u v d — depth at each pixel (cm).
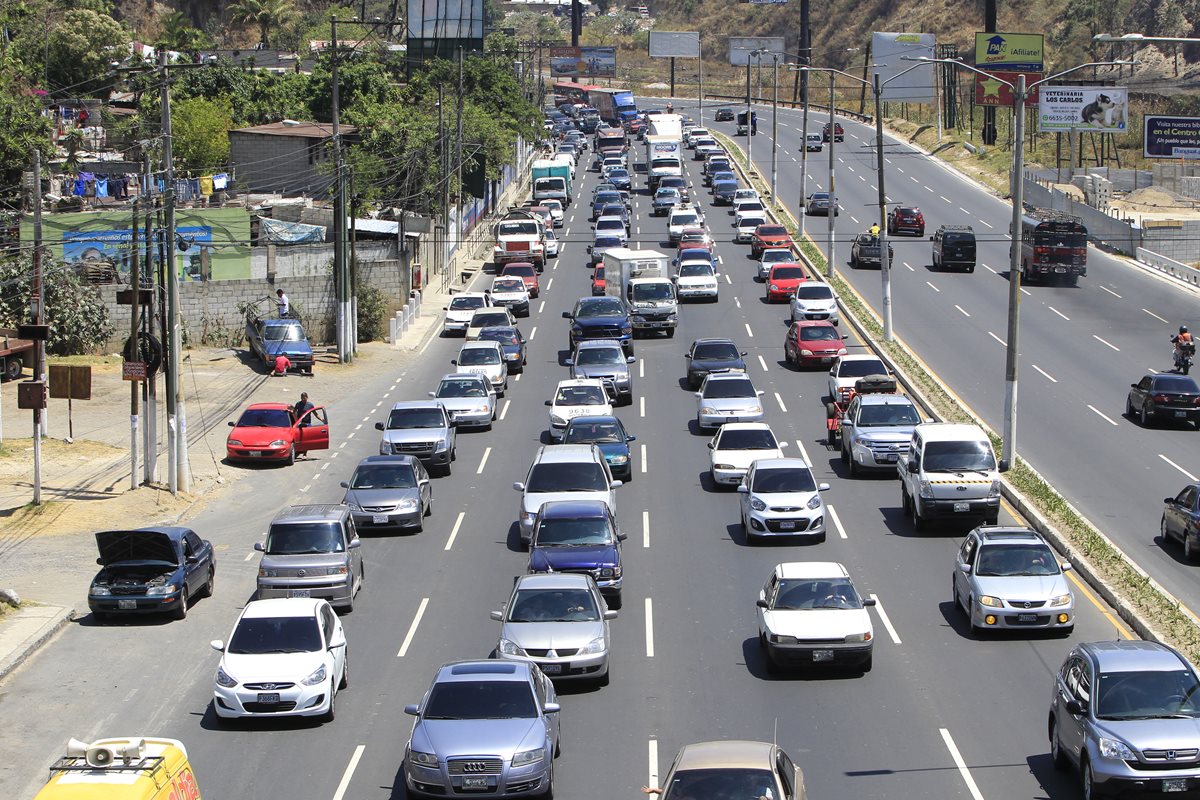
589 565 5819
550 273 16338
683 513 7481
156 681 5222
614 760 4334
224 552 6988
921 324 12688
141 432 9600
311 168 17588
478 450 9056
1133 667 3966
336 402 10600
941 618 5697
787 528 6744
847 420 8406
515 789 3931
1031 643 5356
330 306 13400
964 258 15162
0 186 14775
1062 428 9219
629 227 18875
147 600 5844
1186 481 7931
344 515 6269
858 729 4544
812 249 16500
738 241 17600
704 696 4900
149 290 8812
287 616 4878
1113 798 3744
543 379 11188
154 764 3316
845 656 4962
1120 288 14600
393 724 4709
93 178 16462
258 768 4341
